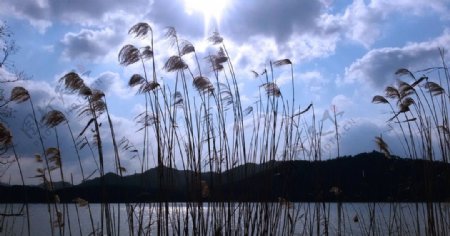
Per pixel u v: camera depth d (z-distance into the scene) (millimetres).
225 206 4586
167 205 4340
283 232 4828
